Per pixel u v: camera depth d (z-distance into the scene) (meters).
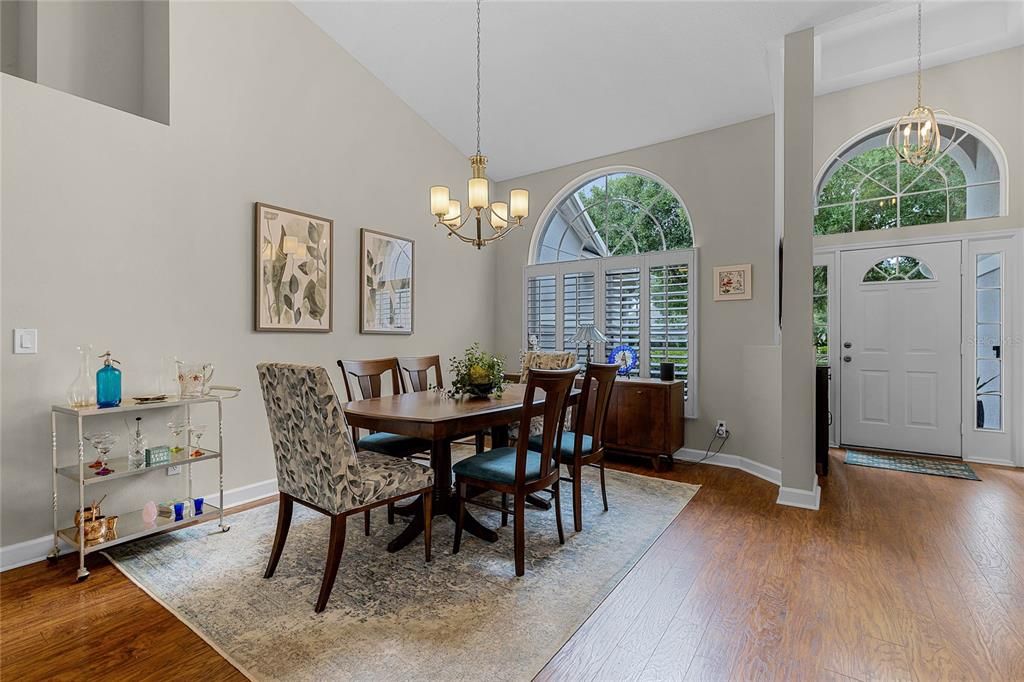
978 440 4.11
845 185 4.60
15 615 1.90
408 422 2.27
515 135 4.66
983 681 1.53
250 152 3.20
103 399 2.35
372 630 1.81
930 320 4.28
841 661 1.63
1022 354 3.93
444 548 2.52
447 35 3.56
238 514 2.99
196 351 2.94
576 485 2.73
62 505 2.45
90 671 1.58
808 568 2.28
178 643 1.73
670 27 3.25
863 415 4.57
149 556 2.42
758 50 3.34
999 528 2.74
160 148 2.78
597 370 2.80
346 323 3.82
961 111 4.09
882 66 4.16
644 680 1.55
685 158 4.36
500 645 1.72
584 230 5.05
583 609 1.95
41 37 2.71
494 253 5.48
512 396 3.01
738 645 1.72
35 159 2.33
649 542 2.58
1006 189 3.96
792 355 3.12
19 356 2.30
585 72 3.77
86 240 2.50
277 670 1.59
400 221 4.29
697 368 4.25
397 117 4.25
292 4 3.42
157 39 2.89
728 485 3.58
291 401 2.03
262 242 3.24
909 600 2.00
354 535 2.69
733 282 4.07
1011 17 3.64
